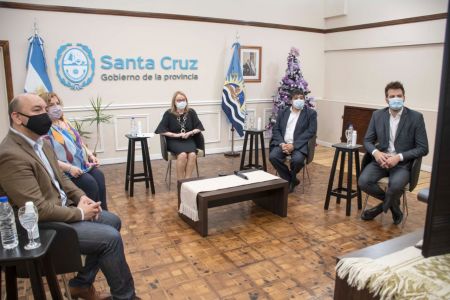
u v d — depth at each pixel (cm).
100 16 473
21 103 168
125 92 507
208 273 232
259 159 550
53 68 459
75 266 162
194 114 421
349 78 616
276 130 407
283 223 313
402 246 158
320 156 572
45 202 166
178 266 241
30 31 439
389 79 546
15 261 129
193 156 397
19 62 440
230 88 563
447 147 95
